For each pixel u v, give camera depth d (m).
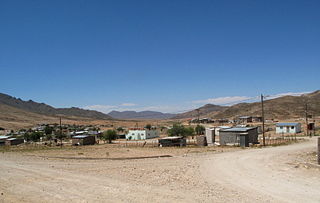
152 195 12.98
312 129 76.06
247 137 45.31
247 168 20.38
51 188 15.15
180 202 11.80
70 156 33.28
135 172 19.66
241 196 12.77
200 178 17.19
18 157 31.83
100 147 53.31
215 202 11.77
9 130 182.25
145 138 92.62
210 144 53.53
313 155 26.41
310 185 14.52
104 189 14.45
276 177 16.77
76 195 13.45
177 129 83.00
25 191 14.66
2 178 18.38
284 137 64.50
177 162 24.44
